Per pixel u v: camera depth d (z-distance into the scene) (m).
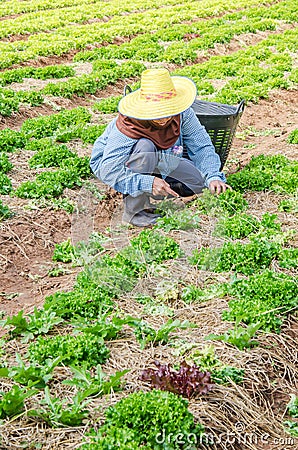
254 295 4.05
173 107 4.30
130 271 4.20
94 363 3.59
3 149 6.43
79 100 8.73
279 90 9.22
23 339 3.78
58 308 3.92
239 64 10.85
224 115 5.21
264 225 4.84
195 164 4.66
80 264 4.64
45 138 6.66
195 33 14.38
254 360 3.64
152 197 4.42
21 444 3.17
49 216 5.25
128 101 4.44
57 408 3.26
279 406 3.50
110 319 3.90
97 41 13.34
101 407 3.30
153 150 4.33
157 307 4.00
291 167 5.77
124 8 19.09
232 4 19.47
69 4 20.88
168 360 3.62
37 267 4.66
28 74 9.73
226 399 3.40
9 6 19.59
